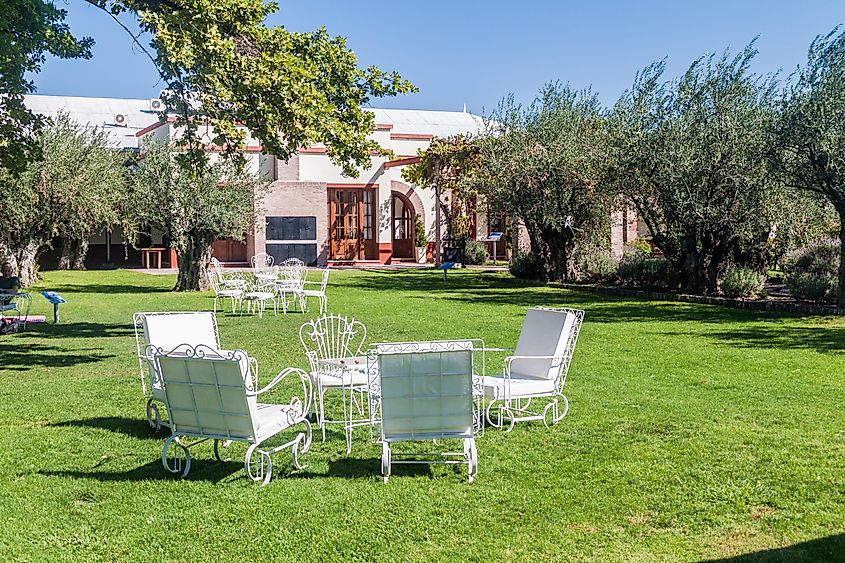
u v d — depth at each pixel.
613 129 18.28
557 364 6.21
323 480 4.89
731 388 7.37
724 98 16.27
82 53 12.20
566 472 4.96
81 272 28.28
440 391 4.82
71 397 7.36
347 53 12.41
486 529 4.09
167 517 4.28
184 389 4.86
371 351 5.65
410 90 12.84
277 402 7.12
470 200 29.12
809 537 3.92
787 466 4.98
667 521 4.16
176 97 10.51
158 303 16.80
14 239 21.27
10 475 5.00
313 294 15.48
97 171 21.91
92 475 5.00
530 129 22.27
